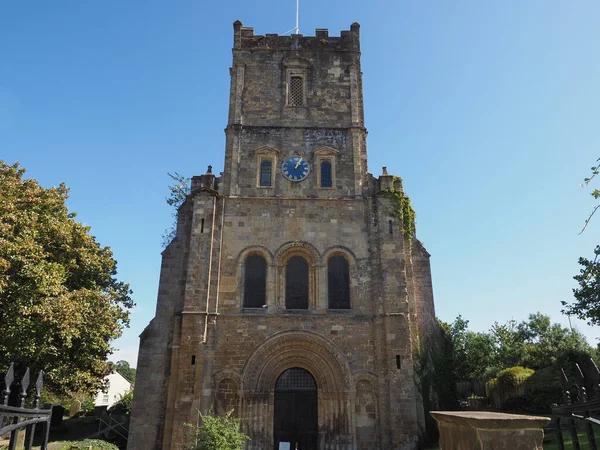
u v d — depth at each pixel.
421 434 27.64
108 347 32.03
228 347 28.52
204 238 30.53
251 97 35.12
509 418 5.86
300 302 30.31
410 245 32.19
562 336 59.12
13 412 5.81
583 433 23.70
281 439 27.78
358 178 32.84
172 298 30.33
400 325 28.83
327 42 36.84
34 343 22.70
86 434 39.56
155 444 27.12
